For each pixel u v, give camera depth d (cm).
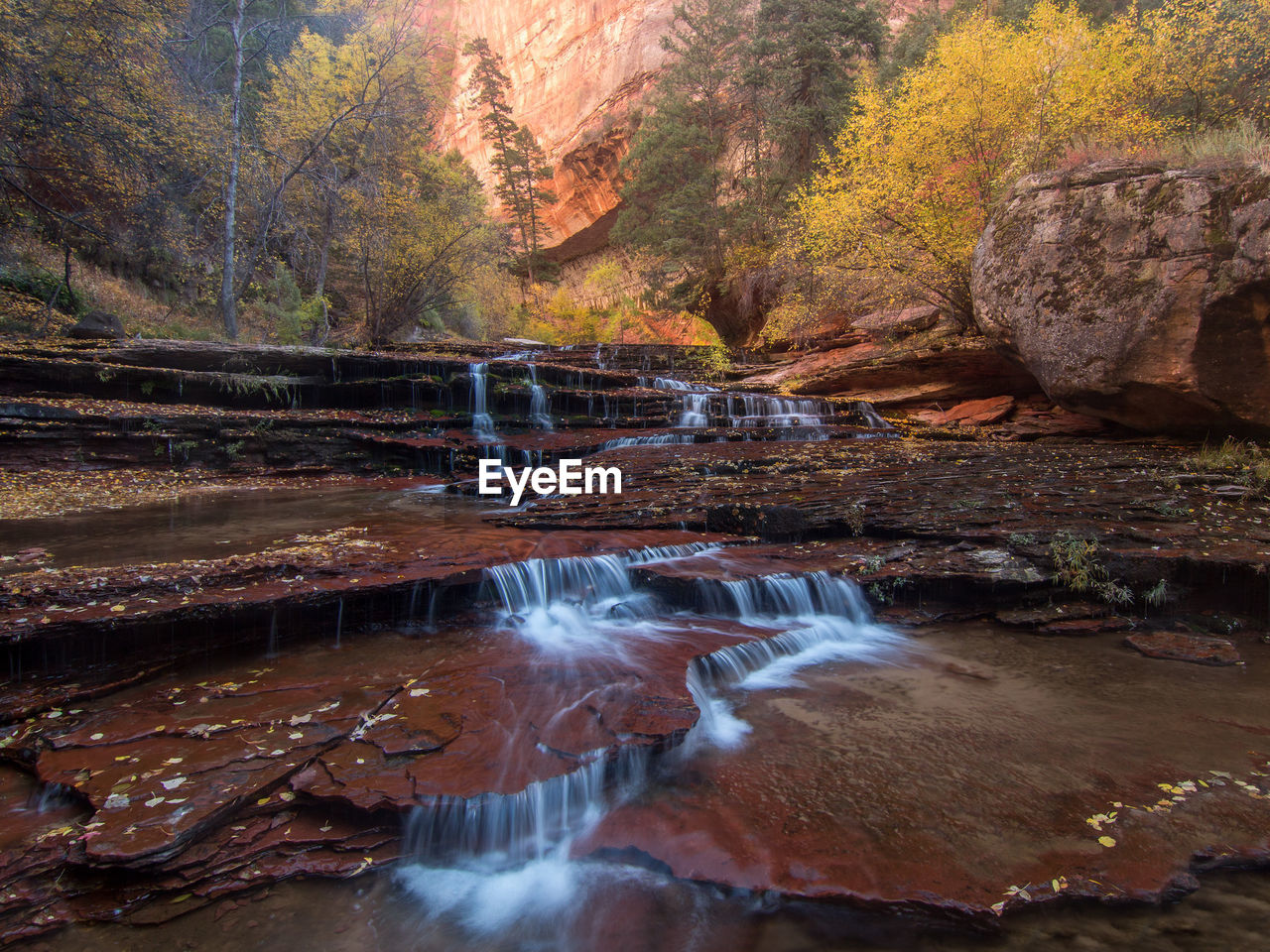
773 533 656
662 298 3083
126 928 220
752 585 517
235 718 330
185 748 302
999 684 415
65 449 941
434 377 1363
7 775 290
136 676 369
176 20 1648
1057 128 1130
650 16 3650
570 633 470
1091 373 941
